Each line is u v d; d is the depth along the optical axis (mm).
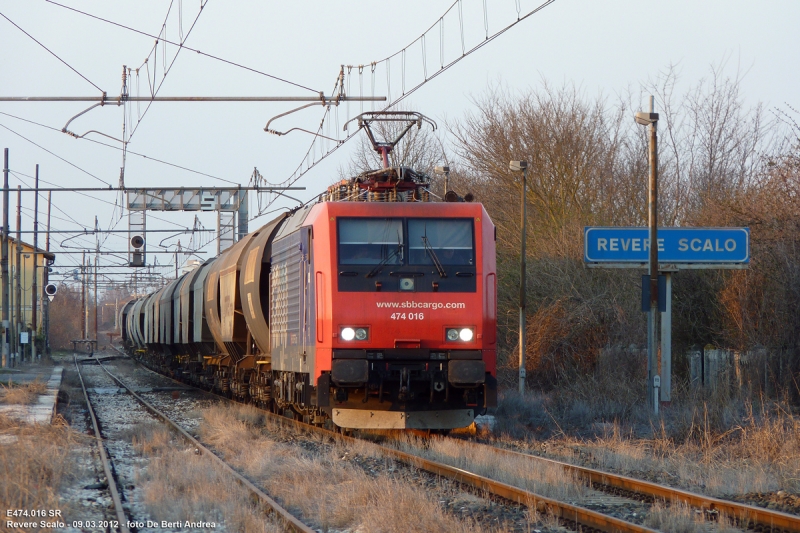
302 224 60688
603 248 76125
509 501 37406
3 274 151875
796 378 75938
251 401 90562
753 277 83938
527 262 113812
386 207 56594
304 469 44781
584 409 75500
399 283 55281
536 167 125625
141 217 148750
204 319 107312
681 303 96812
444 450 51062
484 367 55156
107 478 44031
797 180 80188
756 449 49031
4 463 38188
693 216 111062
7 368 157500
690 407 68000
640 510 36188
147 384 143125
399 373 54969
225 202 134875
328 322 54562
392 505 33156
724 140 122875
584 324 101375
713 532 31922
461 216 57094
